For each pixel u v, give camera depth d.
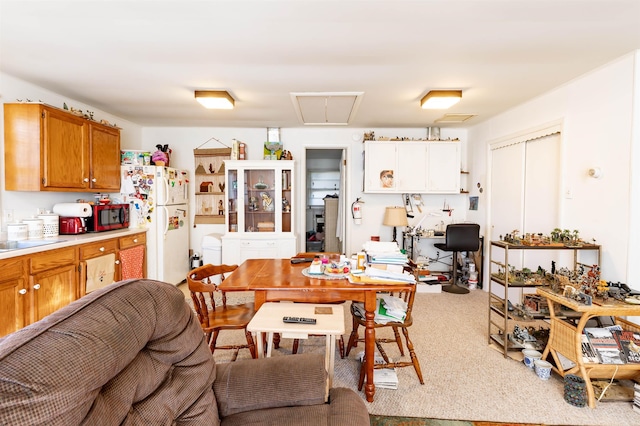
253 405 1.15
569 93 2.76
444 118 4.04
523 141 3.42
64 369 0.66
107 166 3.48
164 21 1.78
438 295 3.93
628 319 2.20
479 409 1.80
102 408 0.74
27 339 0.69
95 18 1.74
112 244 3.16
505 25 1.81
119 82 2.78
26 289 2.21
